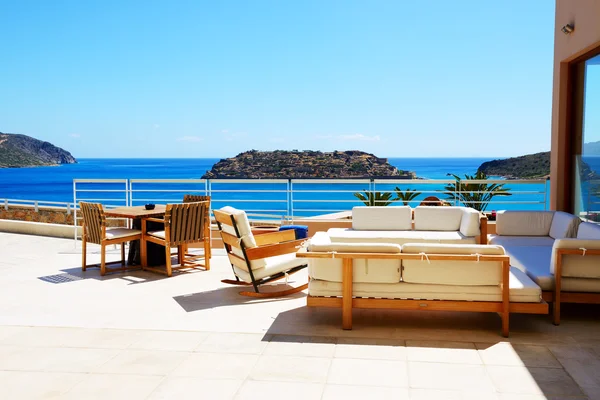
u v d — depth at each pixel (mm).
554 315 4168
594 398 2855
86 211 6199
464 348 3629
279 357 3455
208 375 3164
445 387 2994
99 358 3439
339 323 4219
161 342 3744
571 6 6566
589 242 4074
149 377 3137
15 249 8352
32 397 2877
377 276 4035
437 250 3924
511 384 3033
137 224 6562
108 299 4988
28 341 3770
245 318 4352
